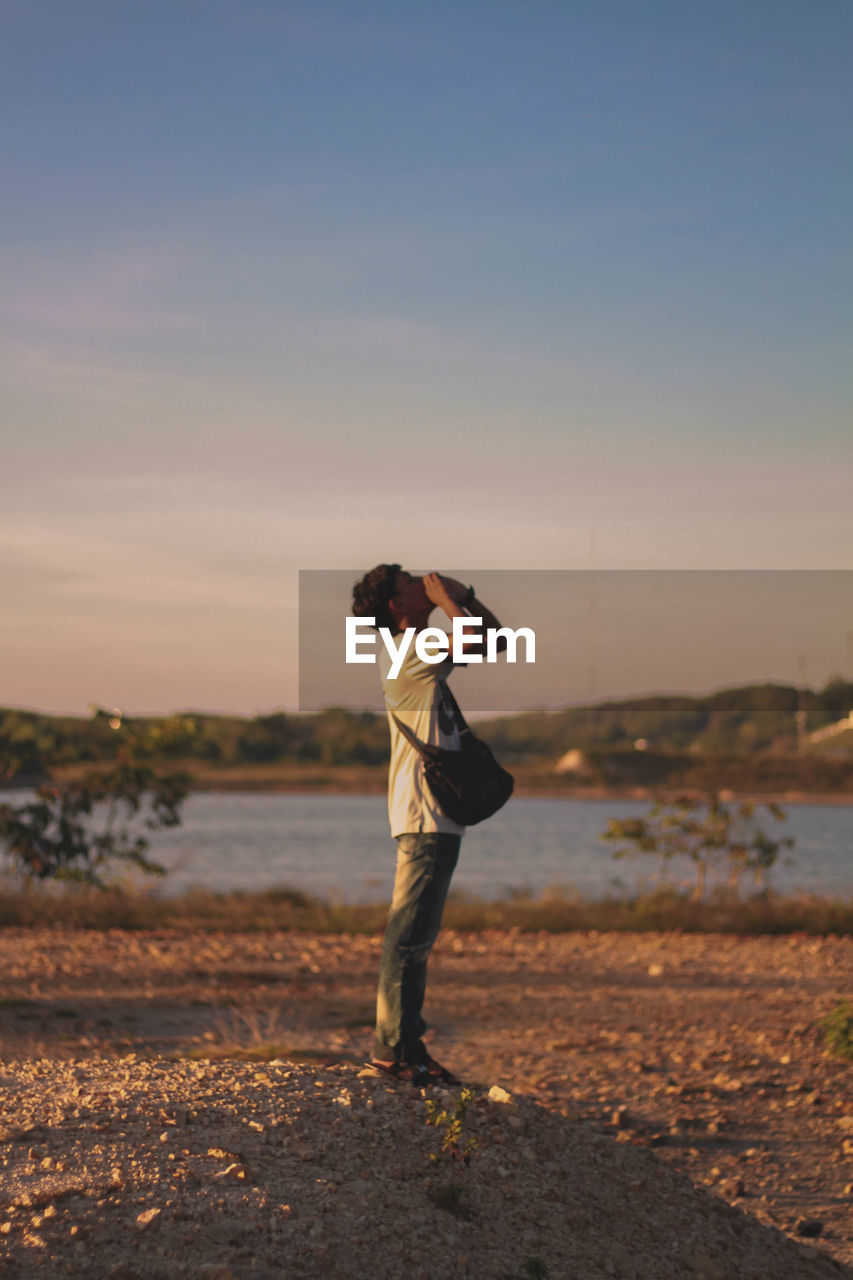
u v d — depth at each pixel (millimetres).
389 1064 4234
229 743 93125
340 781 87250
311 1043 7699
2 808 16984
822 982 11461
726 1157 5746
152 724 17828
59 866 17109
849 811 56969
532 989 10852
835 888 22031
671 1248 3654
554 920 16094
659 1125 6281
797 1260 4012
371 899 20547
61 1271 2541
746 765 68750
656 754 74250
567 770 71875
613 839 18391
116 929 15258
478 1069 7520
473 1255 3100
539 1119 4297
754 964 12672
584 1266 3289
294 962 12227
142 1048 7336
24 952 12609
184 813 57625
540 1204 3578
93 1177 2988
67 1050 7117
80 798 17500
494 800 4223
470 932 15547
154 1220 2771
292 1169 3266
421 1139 3734
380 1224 3066
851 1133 6137
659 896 17531
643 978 11617
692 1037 8719
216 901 17688
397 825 4309
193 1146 3293
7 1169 3035
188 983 10680
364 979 11148
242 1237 2801
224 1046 7273
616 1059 7891
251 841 36969
